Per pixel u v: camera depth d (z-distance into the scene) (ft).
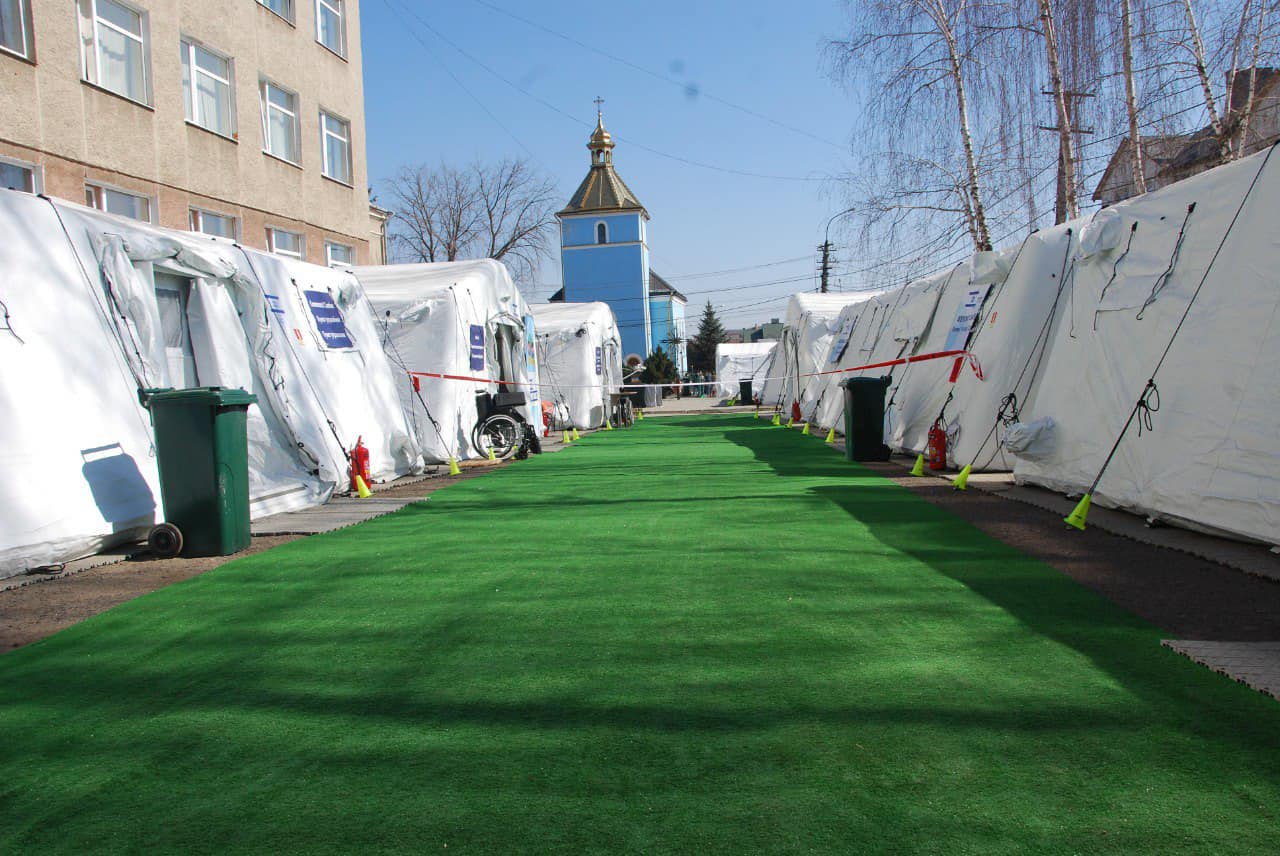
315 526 24.23
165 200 49.44
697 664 12.25
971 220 61.46
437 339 42.06
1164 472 20.77
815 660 12.28
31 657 13.16
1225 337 19.85
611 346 89.56
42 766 9.47
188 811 8.43
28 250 20.76
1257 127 44.96
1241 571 16.56
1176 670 11.48
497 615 14.94
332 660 12.80
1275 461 17.54
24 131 40.24
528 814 8.21
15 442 18.98
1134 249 24.70
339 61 70.08
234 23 56.03
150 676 12.26
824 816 8.04
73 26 42.86
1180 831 7.64
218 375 27.04
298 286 33.35
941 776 8.74
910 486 30.48
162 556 20.16
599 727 10.16
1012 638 13.01
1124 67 45.70
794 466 38.96
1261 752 9.05
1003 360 32.60
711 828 7.89
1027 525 22.07
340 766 9.30
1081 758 9.04
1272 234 19.19
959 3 58.18
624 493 30.48
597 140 224.12
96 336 21.86
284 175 61.98
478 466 41.81
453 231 161.79
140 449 22.04
